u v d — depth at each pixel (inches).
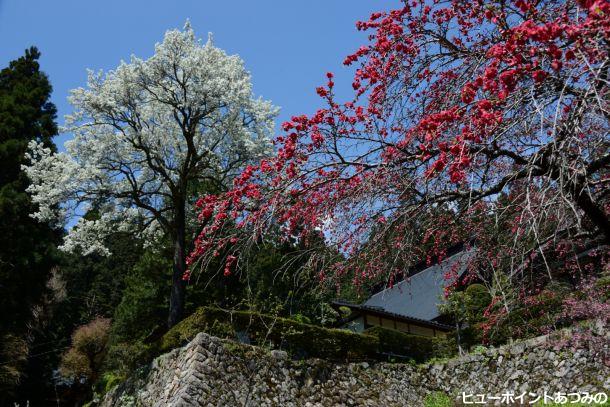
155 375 470.6
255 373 437.1
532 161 148.6
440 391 507.8
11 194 783.1
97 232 663.1
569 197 158.4
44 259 800.9
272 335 486.0
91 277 1301.7
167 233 722.2
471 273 267.0
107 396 542.3
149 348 515.2
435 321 735.1
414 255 233.8
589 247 300.5
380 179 199.6
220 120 690.8
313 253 228.7
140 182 711.1
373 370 503.8
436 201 197.6
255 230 210.2
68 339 978.1
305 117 212.2
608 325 386.9
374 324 687.7
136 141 673.6
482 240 232.7
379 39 211.6
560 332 422.6
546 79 149.1
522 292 235.1
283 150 211.2
